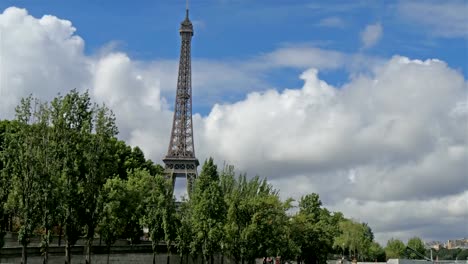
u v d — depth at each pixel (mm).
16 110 93062
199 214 136000
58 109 95312
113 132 99000
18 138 93875
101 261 127938
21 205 90062
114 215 120312
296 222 170875
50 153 93000
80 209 94562
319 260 196250
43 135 93500
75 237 95875
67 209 94125
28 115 93438
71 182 93875
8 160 92875
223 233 132750
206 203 135750
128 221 136250
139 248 139375
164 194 136250
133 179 142625
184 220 140250
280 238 149250
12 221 121938
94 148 96500
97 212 96875
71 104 95938
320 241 187000
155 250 134625
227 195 142750
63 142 94312
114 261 132875
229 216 132625
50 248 112875
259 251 133875
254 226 130250
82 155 95250
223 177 154875
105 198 99438
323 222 198375
